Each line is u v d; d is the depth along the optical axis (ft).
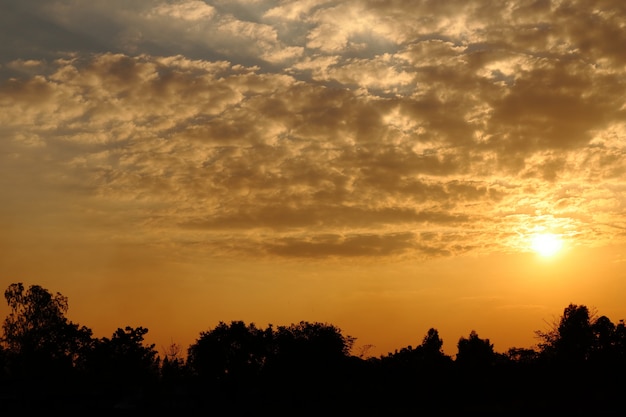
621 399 238.48
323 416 248.32
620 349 276.41
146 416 264.31
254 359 311.68
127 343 322.14
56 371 314.14
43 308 325.62
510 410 229.04
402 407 257.34
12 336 321.11
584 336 279.28
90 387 314.35
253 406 279.28
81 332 328.49
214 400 292.40
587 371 265.75
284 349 300.61
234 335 313.94
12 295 324.60
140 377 317.83
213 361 309.01
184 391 306.55
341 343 310.04
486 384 271.69
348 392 276.62
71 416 264.72
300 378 285.64
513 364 283.38
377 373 289.12
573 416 208.03
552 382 264.31
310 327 310.65
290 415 253.24
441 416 224.74
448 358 308.40
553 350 281.74
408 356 315.58
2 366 320.91
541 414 214.69
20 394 305.12
